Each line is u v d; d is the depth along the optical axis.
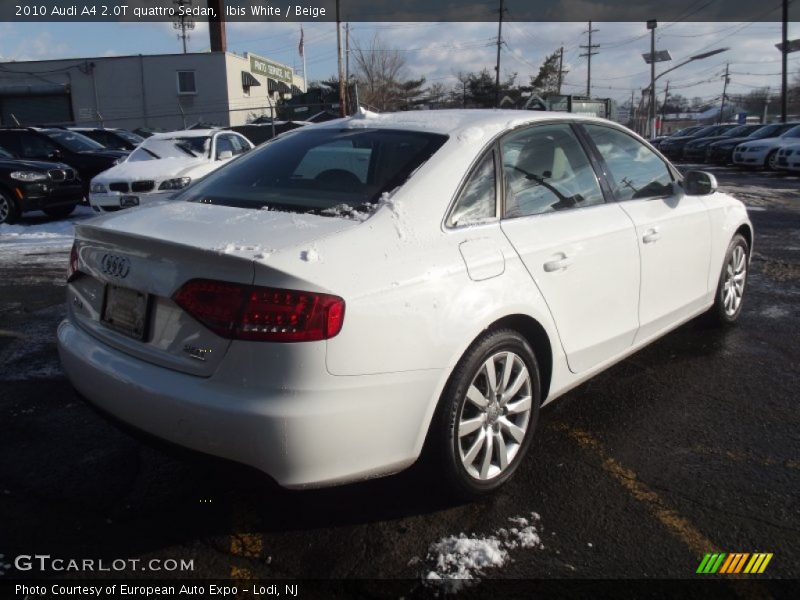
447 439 2.59
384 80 45.22
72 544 2.56
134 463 3.16
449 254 2.59
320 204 2.71
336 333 2.21
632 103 70.94
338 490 2.90
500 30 51.16
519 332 2.94
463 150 2.88
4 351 4.59
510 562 2.44
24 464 3.13
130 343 2.53
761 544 2.54
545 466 3.10
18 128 13.09
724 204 4.64
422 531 2.63
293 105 27.73
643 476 3.02
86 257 2.79
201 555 2.51
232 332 2.20
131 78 37.06
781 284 6.44
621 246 3.44
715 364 4.34
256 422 2.16
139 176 9.69
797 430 3.45
